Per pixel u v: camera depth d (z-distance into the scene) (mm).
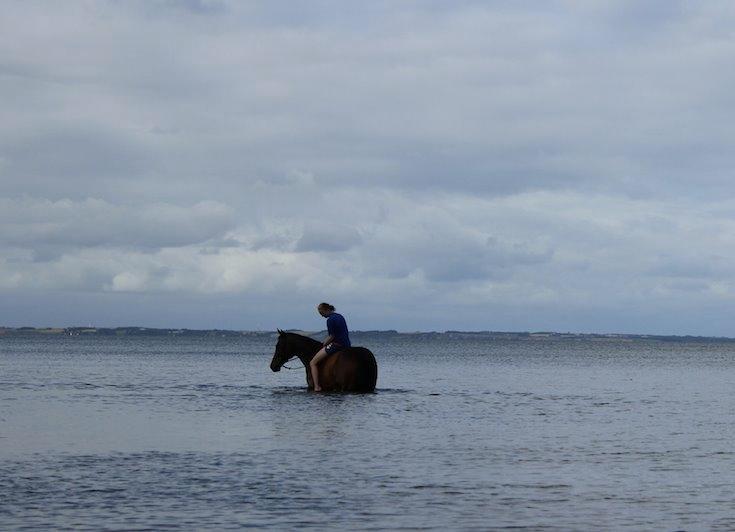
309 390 30172
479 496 11703
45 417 21328
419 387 37094
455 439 17766
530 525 10062
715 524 10188
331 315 29219
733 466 14656
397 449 16109
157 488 12055
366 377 29094
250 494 11664
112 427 19250
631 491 12211
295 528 9812
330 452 15602
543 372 61750
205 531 9664
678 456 15828
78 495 11555
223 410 23422
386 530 9750
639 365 89562
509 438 18172
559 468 14211
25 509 10703
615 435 19203
